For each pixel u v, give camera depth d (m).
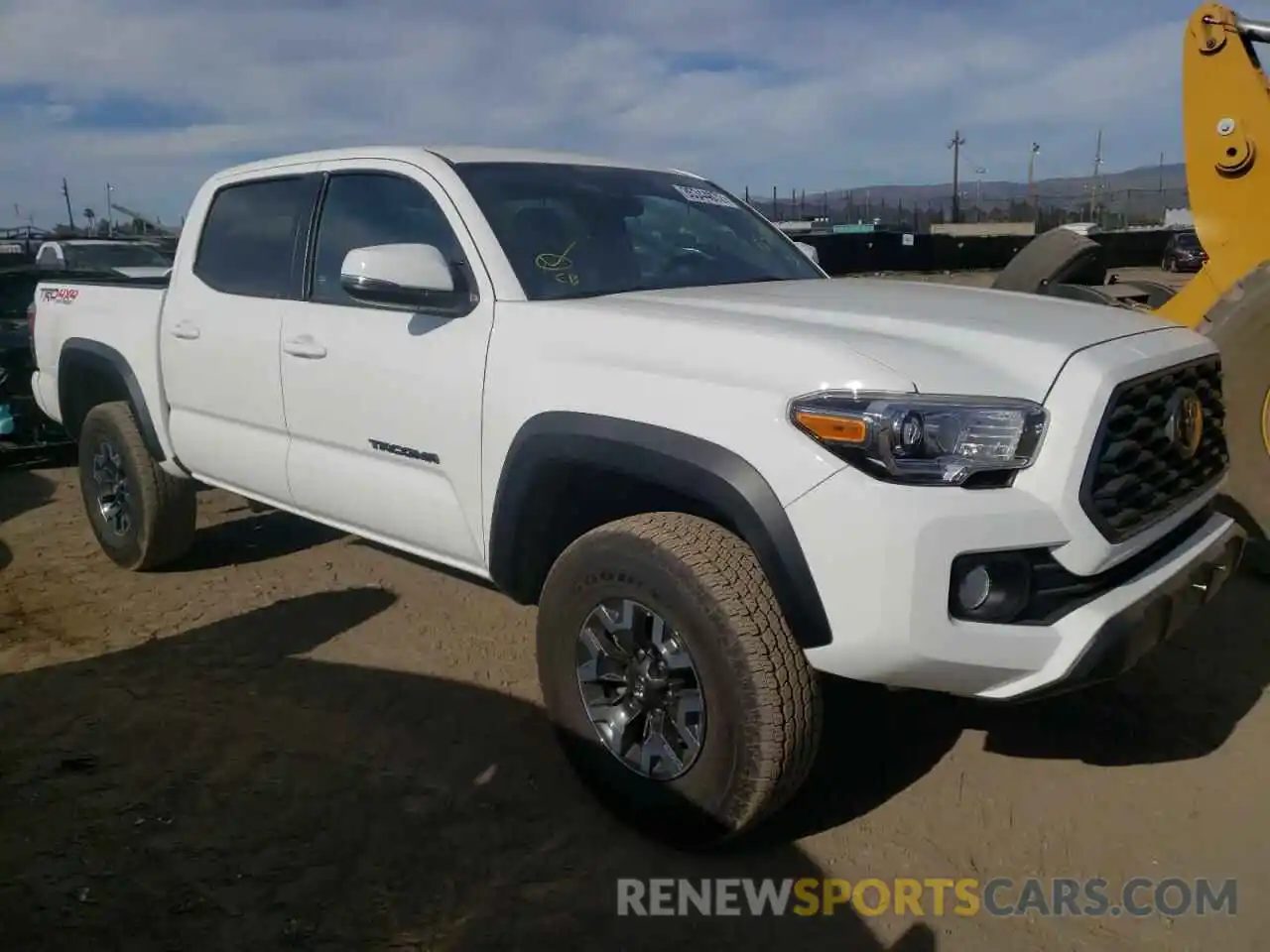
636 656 3.04
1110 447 2.74
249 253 4.53
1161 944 2.70
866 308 3.18
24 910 2.80
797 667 2.75
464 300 3.54
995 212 58.03
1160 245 34.03
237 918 2.78
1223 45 5.89
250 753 3.64
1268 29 5.83
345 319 3.92
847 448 2.60
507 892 2.89
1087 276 6.98
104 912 2.80
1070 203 56.22
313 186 4.27
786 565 2.68
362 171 4.07
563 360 3.16
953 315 3.09
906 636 2.56
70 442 8.14
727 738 2.79
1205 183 6.05
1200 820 3.21
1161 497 3.01
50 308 5.84
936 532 2.54
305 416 4.12
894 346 2.74
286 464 4.27
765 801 2.81
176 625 4.82
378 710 3.95
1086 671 2.68
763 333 2.85
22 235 17.52
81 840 3.12
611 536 2.99
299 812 3.27
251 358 4.34
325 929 2.74
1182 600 2.95
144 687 4.16
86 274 8.56
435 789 3.40
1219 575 3.20
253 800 3.34
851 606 2.60
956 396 2.62
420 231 3.80
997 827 3.19
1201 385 3.24
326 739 3.74
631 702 3.07
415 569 5.57
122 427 5.27
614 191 4.09
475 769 3.53
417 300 3.50
